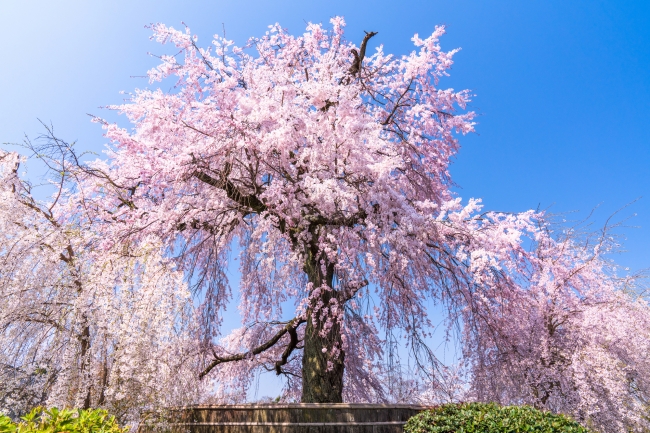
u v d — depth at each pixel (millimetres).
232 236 9562
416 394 8461
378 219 7512
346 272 7699
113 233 7492
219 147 7113
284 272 9266
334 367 8109
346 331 8172
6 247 6250
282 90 7395
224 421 7473
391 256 7312
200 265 9000
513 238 7777
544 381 8992
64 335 5910
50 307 6246
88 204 8445
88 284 6055
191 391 6805
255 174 7836
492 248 7793
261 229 7805
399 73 9820
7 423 3123
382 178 7281
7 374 5977
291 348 10008
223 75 7738
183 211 7996
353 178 7828
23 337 6098
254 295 10023
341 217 7859
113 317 5930
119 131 7434
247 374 10961
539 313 9539
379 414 7297
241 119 7105
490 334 8766
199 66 7465
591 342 9211
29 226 6820
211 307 8148
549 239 10078
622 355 9688
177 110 7402
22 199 7129
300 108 7414
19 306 6008
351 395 10117
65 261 6766
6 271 6105
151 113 7082
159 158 7383
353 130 7207
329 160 7367
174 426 6816
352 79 9203
